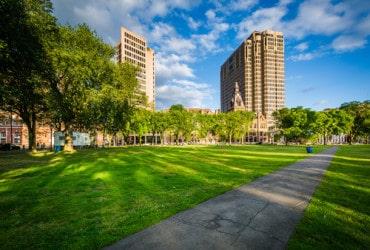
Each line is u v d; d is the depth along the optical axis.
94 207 6.09
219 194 7.39
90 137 50.94
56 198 7.03
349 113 78.81
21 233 4.47
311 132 63.72
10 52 15.92
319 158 20.55
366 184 8.91
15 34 16.27
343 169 13.18
